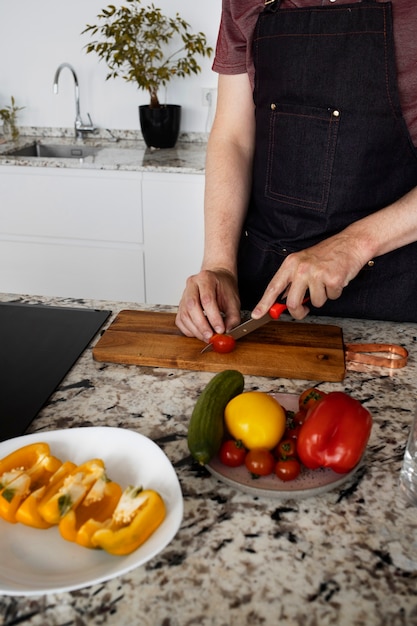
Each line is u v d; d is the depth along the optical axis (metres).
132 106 2.75
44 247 2.48
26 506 0.59
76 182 2.33
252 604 0.54
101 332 1.07
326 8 1.11
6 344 1.00
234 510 0.64
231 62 1.27
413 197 1.09
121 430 0.69
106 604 0.53
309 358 0.94
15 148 2.57
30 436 0.69
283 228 1.29
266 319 1.01
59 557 0.57
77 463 0.67
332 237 1.07
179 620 0.52
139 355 0.94
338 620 0.52
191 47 2.47
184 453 0.73
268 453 0.67
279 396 0.81
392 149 1.17
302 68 1.16
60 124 2.84
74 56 2.69
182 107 2.72
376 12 1.08
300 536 0.61
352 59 1.12
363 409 0.68
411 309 1.22
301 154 1.22
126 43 2.42
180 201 2.31
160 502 0.57
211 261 1.22
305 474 0.67
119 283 2.51
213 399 0.71
